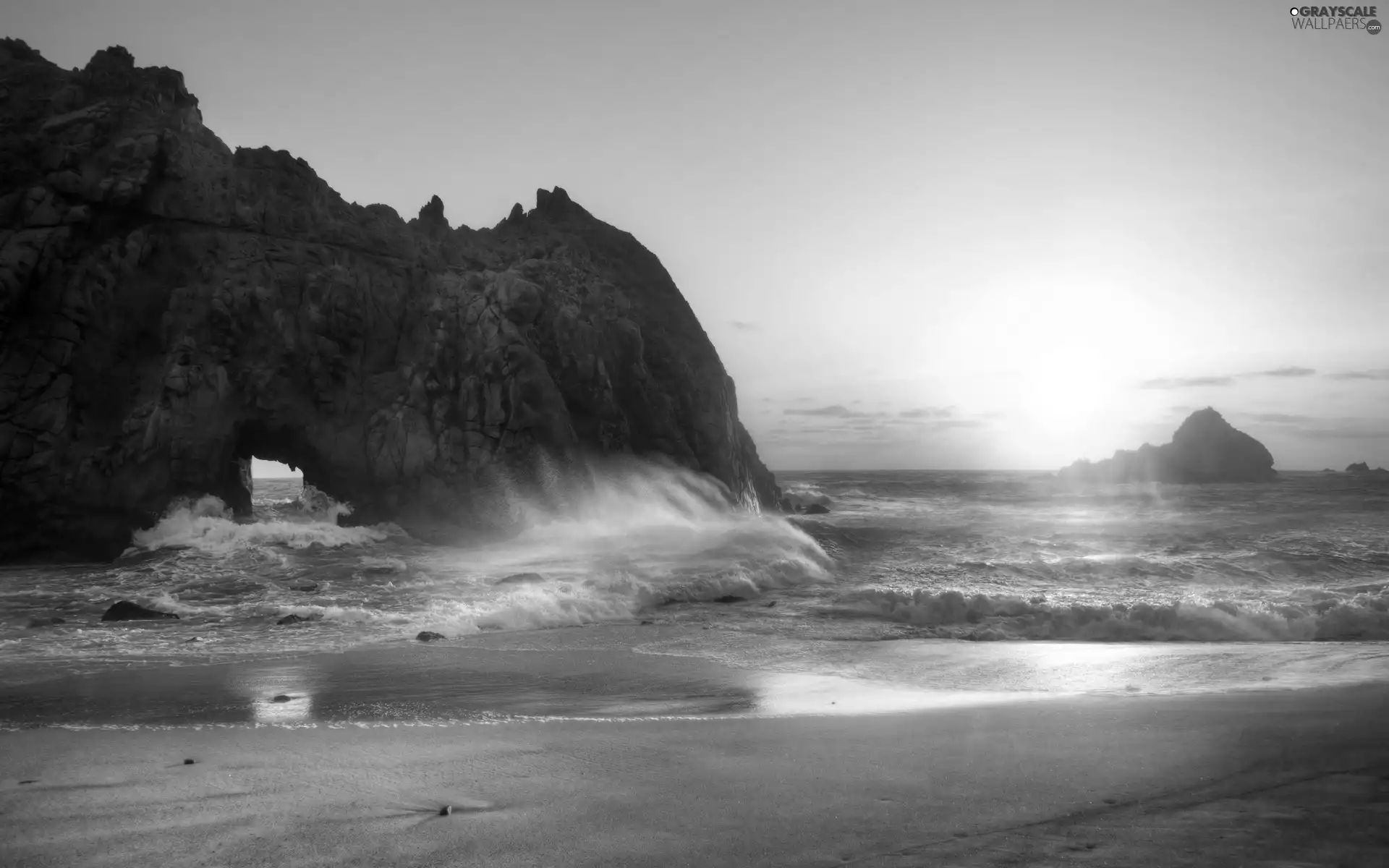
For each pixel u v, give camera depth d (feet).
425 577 58.75
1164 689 27.91
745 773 17.47
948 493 203.72
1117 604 46.65
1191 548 78.38
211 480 73.92
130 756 19.38
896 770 17.43
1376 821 13.47
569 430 86.22
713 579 56.49
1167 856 12.14
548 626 45.11
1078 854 12.36
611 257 111.86
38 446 69.51
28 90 79.56
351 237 86.84
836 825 14.03
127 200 75.36
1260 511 129.29
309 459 80.38
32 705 26.23
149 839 13.83
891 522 112.68
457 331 87.20
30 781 17.25
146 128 79.66
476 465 81.61
